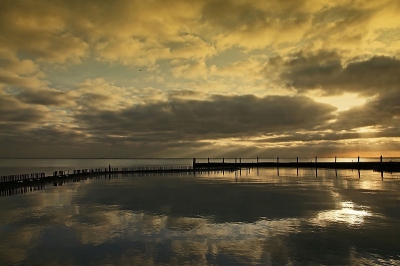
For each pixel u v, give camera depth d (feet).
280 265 41.81
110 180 179.73
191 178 189.67
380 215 71.82
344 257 44.80
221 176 205.16
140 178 194.29
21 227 61.57
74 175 199.11
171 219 68.44
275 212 75.77
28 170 370.12
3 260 43.83
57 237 54.49
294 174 214.48
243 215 72.38
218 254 45.91
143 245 49.98
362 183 145.89
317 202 90.43
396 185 135.95
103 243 51.06
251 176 201.36
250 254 45.91
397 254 45.91
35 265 42.14
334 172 231.71
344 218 68.95
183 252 46.75
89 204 89.15
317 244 50.31
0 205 88.63
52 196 108.27
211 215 72.54
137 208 81.97
